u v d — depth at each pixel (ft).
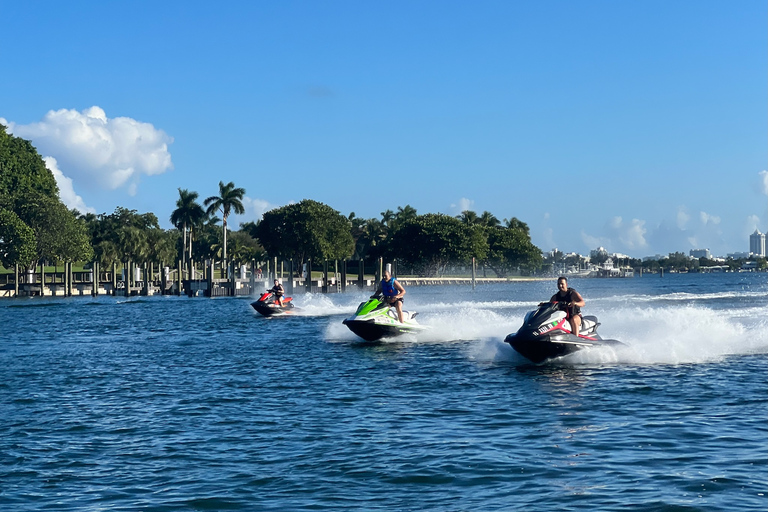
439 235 537.65
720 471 33.35
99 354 89.25
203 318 163.32
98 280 362.94
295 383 62.39
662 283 490.08
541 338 69.10
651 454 36.58
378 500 30.63
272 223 494.18
